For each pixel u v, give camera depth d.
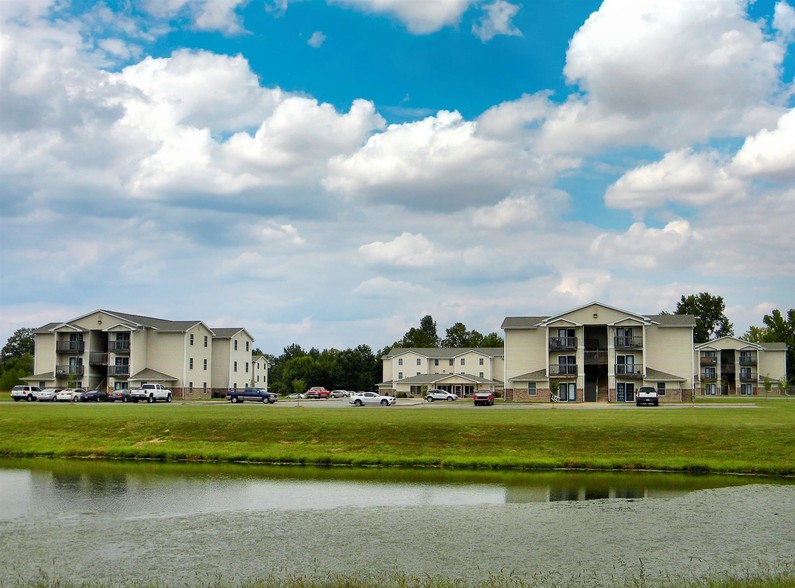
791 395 146.75
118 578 21.70
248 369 130.00
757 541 26.27
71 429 54.72
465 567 22.94
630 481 39.72
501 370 156.38
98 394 99.75
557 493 36.19
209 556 24.20
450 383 148.62
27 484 38.66
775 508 31.92
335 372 185.00
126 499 34.50
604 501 33.69
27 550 24.98
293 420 55.56
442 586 20.11
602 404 91.69
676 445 46.31
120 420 56.97
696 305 194.12
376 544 25.83
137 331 112.00
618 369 98.12
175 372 112.50
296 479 40.62
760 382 145.25
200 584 21.00
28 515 30.75
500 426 51.41
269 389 183.38
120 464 46.56
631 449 46.09
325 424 53.56
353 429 52.06
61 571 22.48
